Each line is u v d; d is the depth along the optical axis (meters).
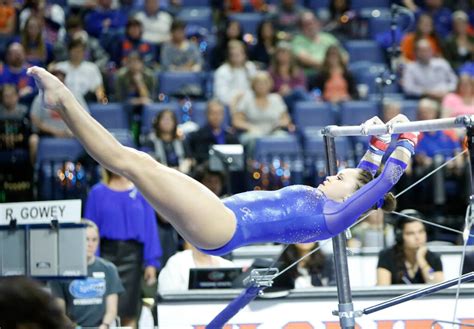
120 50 22.77
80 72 21.05
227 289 11.05
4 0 23.22
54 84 6.96
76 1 25.41
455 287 10.42
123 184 13.91
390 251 12.73
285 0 24.80
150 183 7.10
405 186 17.42
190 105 20.47
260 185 17.05
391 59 16.98
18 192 17.44
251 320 10.70
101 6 24.27
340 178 7.93
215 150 15.67
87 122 7.02
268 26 23.61
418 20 24.14
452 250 14.04
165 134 17.66
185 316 10.81
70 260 11.07
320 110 20.70
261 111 20.31
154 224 14.05
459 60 24.14
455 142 18.92
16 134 18.58
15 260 11.28
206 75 22.03
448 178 17.83
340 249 8.19
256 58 23.50
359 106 20.50
